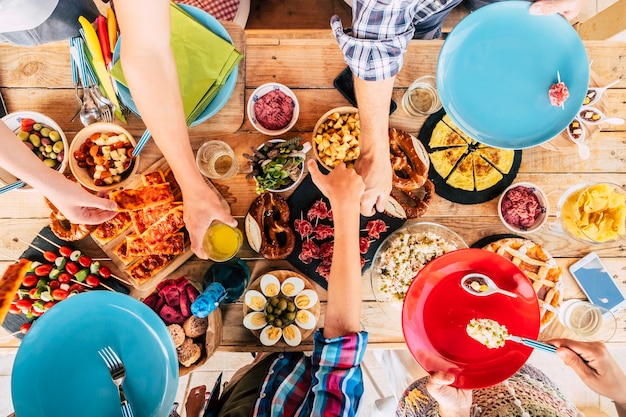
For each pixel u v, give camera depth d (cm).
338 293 115
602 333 139
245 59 141
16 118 132
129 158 134
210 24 134
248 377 137
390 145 138
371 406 233
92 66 133
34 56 139
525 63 119
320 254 140
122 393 109
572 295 143
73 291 138
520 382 147
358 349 110
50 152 134
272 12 213
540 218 139
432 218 144
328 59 142
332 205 119
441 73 122
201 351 129
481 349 124
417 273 128
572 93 117
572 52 115
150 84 94
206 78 130
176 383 112
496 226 144
